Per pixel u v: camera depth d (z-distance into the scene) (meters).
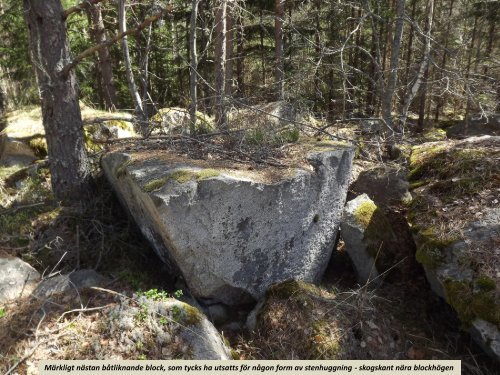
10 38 10.12
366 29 12.72
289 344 3.45
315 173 4.07
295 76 6.76
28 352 3.05
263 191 3.64
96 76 13.40
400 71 10.03
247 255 3.80
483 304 3.02
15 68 10.44
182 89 12.58
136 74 12.52
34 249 4.36
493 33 13.36
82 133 4.94
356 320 3.62
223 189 3.46
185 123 5.50
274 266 4.03
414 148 5.02
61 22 4.48
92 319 3.34
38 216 4.72
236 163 4.05
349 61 13.30
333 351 3.35
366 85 11.64
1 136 6.82
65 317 3.38
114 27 10.89
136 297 3.49
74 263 4.32
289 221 3.96
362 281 4.39
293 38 11.55
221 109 5.66
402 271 4.34
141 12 8.43
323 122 7.39
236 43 12.15
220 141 4.74
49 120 4.71
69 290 3.70
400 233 4.71
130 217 4.74
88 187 5.03
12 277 3.78
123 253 4.46
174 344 3.19
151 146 4.58
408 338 3.68
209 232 3.53
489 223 3.51
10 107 10.84
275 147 4.51
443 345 3.62
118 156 4.37
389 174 5.49
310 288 3.88
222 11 6.89
